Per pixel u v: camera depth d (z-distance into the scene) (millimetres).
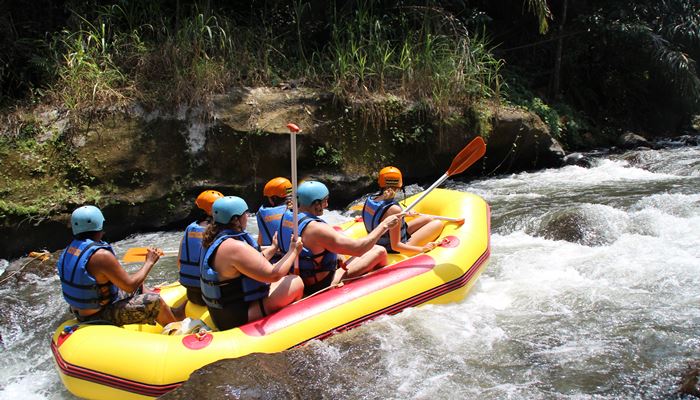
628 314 3930
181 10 9047
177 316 3932
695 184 7348
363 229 5148
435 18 9922
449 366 3342
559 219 5969
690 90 12484
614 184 7898
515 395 3035
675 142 11562
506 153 9352
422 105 8594
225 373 2986
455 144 8836
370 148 8297
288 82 8352
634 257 4992
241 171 7570
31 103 7430
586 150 11195
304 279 3844
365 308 3701
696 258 4848
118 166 6977
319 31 9812
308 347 3416
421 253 4324
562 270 4926
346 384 3152
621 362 3312
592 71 13297
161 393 3123
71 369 3230
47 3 8852
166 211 7180
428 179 8992
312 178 7867
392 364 3338
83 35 8195
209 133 7438
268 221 4121
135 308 3553
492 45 12547
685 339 3510
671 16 12812
